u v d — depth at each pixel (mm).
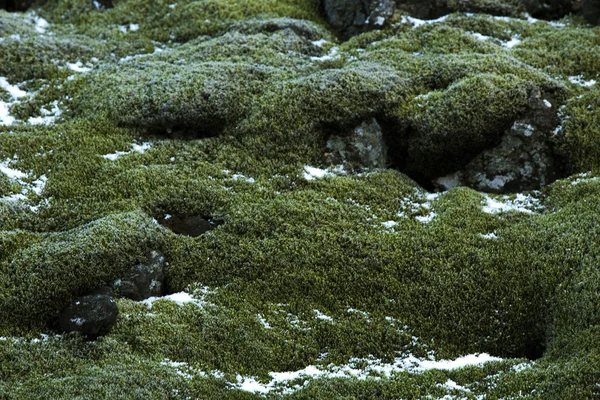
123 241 13562
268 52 20578
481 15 22469
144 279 13461
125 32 23641
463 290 13180
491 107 16922
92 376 10797
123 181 15703
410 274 13633
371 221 15148
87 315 12070
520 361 11750
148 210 15102
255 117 17547
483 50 20109
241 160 16812
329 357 12156
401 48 20703
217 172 16344
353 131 17453
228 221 14875
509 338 12547
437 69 19031
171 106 17625
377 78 18266
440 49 20250
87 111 18391
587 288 12320
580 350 11203
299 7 24125
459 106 17078
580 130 16812
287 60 20297
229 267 13969
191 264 14039
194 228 15031
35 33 22812
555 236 13914
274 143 17109
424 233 14594
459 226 14805
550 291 12820
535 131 16922
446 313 12914
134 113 17844
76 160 16422
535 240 14000
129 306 12711
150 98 18062
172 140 17625
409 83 18578
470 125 16844
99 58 21766
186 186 15742
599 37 20719
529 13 23375
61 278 12688
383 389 11008
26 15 25203
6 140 16875
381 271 13742
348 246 14211
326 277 13641
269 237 14523
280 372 11852
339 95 17656
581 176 16188
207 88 18141
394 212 15641
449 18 22250
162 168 16250
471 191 16297
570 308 12195
